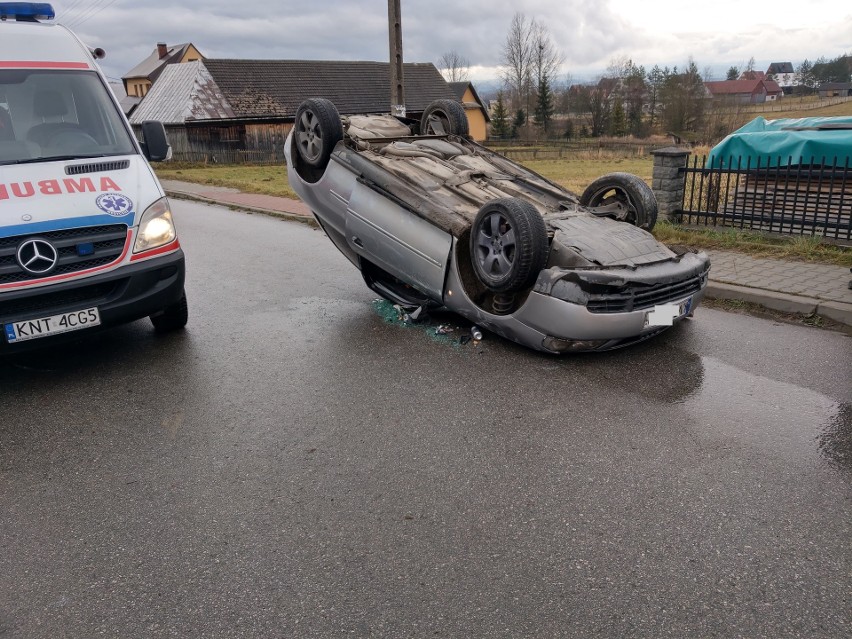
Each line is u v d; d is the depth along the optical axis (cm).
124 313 513
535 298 511
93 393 497
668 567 296
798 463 377
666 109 7031
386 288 691
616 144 5734
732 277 718
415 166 634
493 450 400
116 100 627
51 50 615
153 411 466
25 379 526
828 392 466
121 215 509
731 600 275
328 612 275
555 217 579
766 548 306
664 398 464
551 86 8306
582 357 544
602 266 505
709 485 357
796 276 714
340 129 658
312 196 687
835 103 9212
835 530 318
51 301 484
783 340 570
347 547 315
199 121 3947
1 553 318
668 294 535
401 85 1791
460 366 532
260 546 318
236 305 716
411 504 348
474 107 6425
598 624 264
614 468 377
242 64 4516
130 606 281
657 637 257
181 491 367
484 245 529
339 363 544
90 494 366
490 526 328
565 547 311
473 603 277
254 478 377
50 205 486
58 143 564
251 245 1047
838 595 276
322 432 429
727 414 438
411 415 449
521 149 5500
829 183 901
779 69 15912
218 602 282
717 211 988
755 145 1018
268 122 4219
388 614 273
